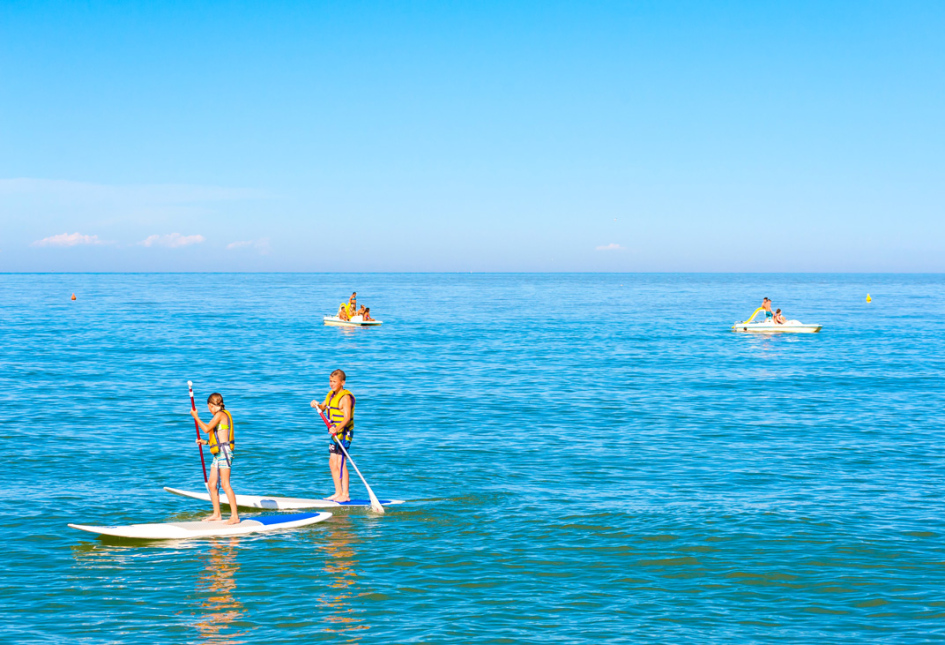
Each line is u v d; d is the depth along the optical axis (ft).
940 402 72.38
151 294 384.27
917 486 43.24
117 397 73.20
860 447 53.42
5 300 303.48
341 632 25.96
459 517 38.01
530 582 30.12
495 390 79.36
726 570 31.14
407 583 30.04
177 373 90.63
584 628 26.27
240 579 30.45
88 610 27.61
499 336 146.00
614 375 91.35
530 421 62.95
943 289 529.86
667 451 52.26
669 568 31.40
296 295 378.53
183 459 49.57
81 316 202.08
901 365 100.83
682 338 142.10
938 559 32.09
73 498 40.81
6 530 35.73
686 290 499.92
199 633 25.88
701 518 37.35
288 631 26.05
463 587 29.66
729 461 49.37
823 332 155.33
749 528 35.83
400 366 99.09
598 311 241.76
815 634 25.79
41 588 29.45
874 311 239.71
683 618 26.99
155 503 40.27
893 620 26.76
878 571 30.91
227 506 39.96
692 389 80.48
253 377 87.81
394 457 50.37
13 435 55.77
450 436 57.00
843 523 36.52
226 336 142.92
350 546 34.12
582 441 55.36
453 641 25.32
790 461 49.34
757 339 140.05
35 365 96.99
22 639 25.27
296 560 32.45
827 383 84.89
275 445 53.57
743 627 26.32
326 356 110.32
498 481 44.60
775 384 84.12
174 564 32.01
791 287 580.71
